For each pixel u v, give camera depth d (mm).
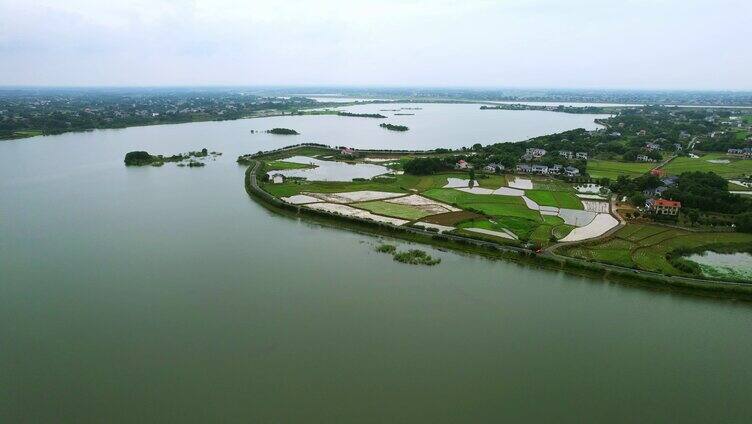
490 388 61906
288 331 74000
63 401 58031
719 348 73750
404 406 58000
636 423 56750
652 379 65375
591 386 63219
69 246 108438
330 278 94375
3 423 54219
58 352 67750
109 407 57031
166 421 54750
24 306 80500
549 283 95562
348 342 71250
